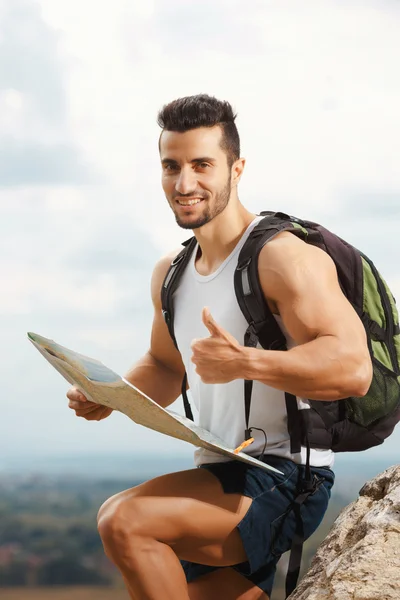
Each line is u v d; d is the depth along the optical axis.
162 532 2.47
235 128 2.70
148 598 2.45
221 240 2.69
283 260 2.49
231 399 2.65
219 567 2.74
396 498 2.48
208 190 2.62
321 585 2.40
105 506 2.52
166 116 2.66
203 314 2.33
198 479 2.55
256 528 2.52
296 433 2.59
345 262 2.59
